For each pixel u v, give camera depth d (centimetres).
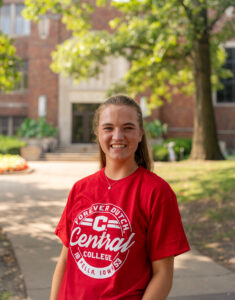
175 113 2847
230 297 356
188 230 628
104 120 167
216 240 561
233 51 2936
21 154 2452
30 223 702
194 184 962
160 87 2064
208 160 1706
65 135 2906
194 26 1303
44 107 2881
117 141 164
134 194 160
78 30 1752
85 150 2770
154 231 156
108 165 172
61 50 1708
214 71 2136
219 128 2919
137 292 154
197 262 469
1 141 2498
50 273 436
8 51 1019
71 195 179
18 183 1311
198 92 1744
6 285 404
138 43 1502
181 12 1302
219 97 2941
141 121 173
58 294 175
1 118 3088
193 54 1748
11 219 738
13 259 497
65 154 2558
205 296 359
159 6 1144
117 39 1586
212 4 1333
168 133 2847
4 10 3055
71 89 2919
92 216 164
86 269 158
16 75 1055
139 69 1828
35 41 2895
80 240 163
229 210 692
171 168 1334
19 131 2672
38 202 937
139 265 155
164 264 156
